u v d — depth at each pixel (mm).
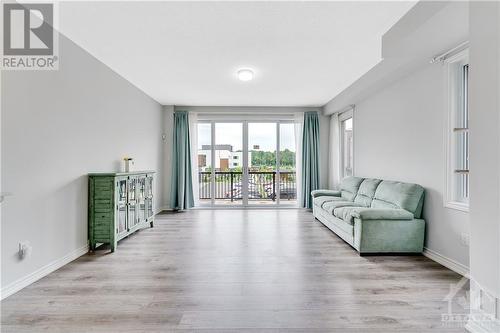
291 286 2395
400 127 3846
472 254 1745
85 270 2752
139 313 1956
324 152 6637
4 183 2203
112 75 3996
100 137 3680
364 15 2535
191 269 2779
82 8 2418
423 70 3338
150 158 5582
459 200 2904
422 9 2279
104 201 3357
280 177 6734
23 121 2389
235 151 6672
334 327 1797
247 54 3432
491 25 1604
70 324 1824
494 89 1588
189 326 1804
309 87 4906
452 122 2918
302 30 2816
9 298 2170
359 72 4117
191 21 2639
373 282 2480
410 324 1832
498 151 1568
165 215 5727
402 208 3320
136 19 2598
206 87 4898
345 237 3646
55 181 2795
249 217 5488
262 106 6520
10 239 2252
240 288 2354
